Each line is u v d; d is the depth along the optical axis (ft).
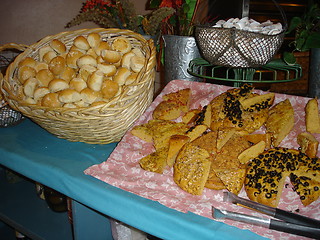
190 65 3.16
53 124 2.47
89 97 2.40
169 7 3.48
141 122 2.60
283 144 2.21
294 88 6.33
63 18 5.70
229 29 2.47
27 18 5.35
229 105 2.35
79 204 2.67
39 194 3.75
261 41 2.47
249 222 1.65
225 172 1.95
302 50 2.99
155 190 1.98
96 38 2.89
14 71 2.97
